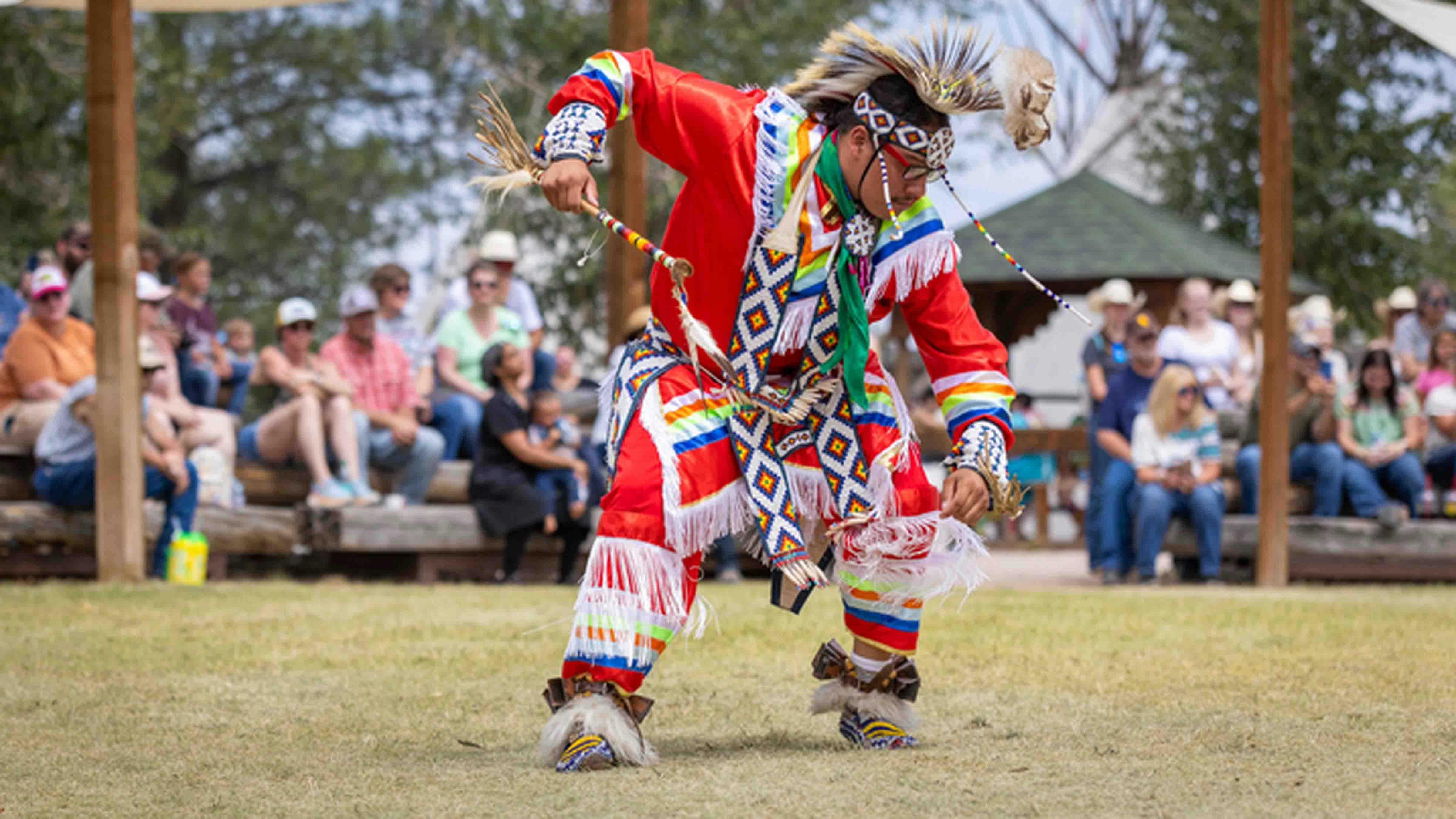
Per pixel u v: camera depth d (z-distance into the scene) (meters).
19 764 5.91
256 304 49.94
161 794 5.34
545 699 6.65
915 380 32.66
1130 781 5.39
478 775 5.67
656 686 8.03
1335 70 38.31
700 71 37.31
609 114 6.06
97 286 14.29
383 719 6.98
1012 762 5.84
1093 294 20.70
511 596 13.35
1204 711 7.06
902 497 6.26
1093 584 16.83
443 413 17.75
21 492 15.38
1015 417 29.78
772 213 5.95
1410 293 22.44
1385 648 9.46
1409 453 17.75
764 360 6.02
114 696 7.59
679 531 5.88
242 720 6.94
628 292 16.98
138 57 38.28
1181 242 29.52
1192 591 15.04
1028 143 6.12
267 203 51.53
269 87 51.00
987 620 10.95
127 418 14.36
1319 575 17.12
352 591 13.81
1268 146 16.19
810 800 5.13
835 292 6.06
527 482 16.05
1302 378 17.92
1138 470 16.44
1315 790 5.20
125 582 14.27
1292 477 17.81
